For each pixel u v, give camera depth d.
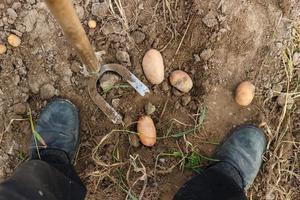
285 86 0.81
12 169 0.81
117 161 0.81
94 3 0.79
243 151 0.80
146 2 0.81
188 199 0.75
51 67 0.81
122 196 0.81
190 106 0.81
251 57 0.81
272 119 0.82
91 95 0.80
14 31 0.80
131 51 0.80
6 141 0.81
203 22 0.80
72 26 0.54
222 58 0.81
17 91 0.81
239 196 0.74
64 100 0.80
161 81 0.80
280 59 0.81
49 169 0.67
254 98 0.81
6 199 0.57
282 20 0.80
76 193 0.72
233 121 0.82
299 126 0.82
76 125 0.80
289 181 0.82
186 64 0.81
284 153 0.82
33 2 0.80
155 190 0.81
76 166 0.81
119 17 0.79
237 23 0.80
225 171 0.78
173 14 0.81
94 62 0.71
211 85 0.81
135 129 0.81
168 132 0.81
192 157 0.81
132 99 0.81
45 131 0.79
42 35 0.80
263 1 0.80
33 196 0.61
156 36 0.81
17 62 0.80
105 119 0.81
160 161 0.81
